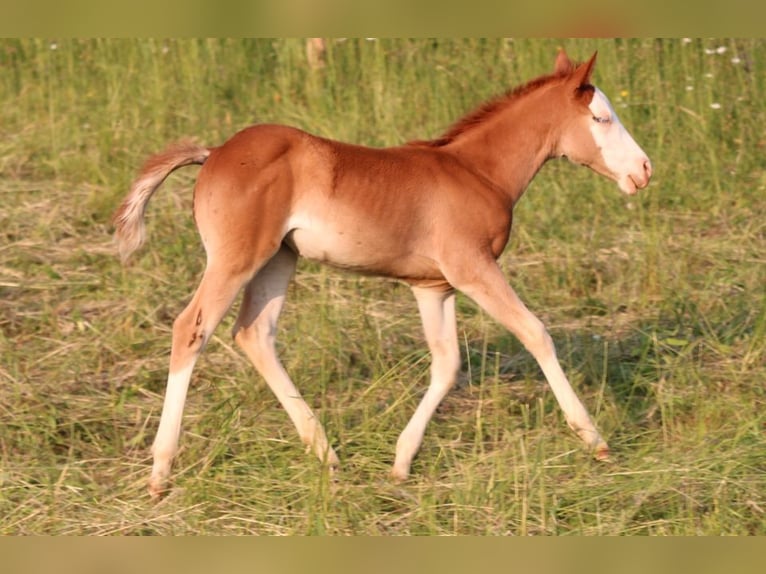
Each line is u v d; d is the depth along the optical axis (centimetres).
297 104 3309
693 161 3012
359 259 1819
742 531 1650
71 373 2116
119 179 2855
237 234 1734
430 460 1859
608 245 2652
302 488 1748
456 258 1834
